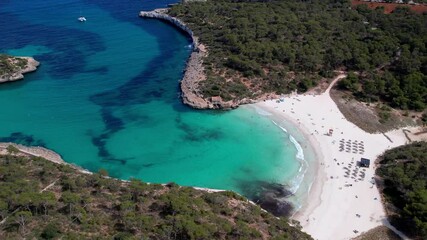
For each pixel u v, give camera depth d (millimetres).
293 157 120500
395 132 133500
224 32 191375
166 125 136875
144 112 144125
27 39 199750
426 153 115500
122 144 127000
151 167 117188
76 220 79312
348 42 173000
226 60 169125
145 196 90750
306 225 96250
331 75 160625
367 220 97750
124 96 154250
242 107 145750
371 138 129625
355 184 109250
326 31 184625
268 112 142625
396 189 106125
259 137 129750
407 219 95750
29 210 80625
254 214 90438
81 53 187875
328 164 117125
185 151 124000
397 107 143625
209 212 85875
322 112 141750
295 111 142500
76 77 166875
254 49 168000
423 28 179250
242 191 108062
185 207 83750
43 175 96875
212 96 147375
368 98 147375
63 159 119062
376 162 118250
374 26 194875
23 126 135125
